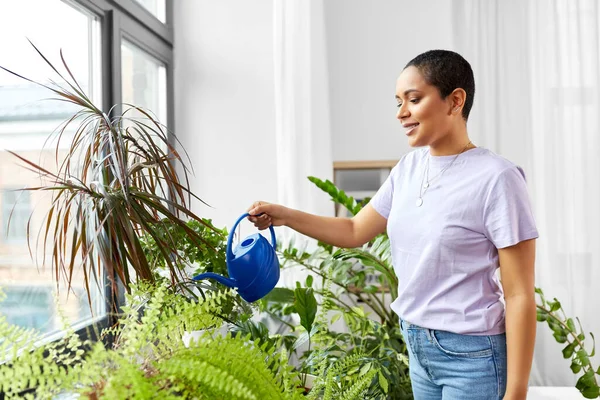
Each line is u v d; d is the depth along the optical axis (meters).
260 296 1.12
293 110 2.30
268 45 2.48
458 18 2.53
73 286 1.57
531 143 2.52
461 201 1.11
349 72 2.67
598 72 2.44
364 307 2.53
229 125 2.51
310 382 1.18
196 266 1.77
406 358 1.62
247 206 2.50
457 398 1.14
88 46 1.75
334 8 2.67
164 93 2.47
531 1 2.49
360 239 1.41
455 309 1.12
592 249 2.45
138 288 0.83
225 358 0.64
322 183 1.99
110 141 1.13
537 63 2.48
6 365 0.58
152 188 1.33
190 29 2.52
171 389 0.58
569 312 2.47
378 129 2.67
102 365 0.62
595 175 2.45
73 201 1.24
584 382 1.73
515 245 1.06
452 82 1.11
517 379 1.03
